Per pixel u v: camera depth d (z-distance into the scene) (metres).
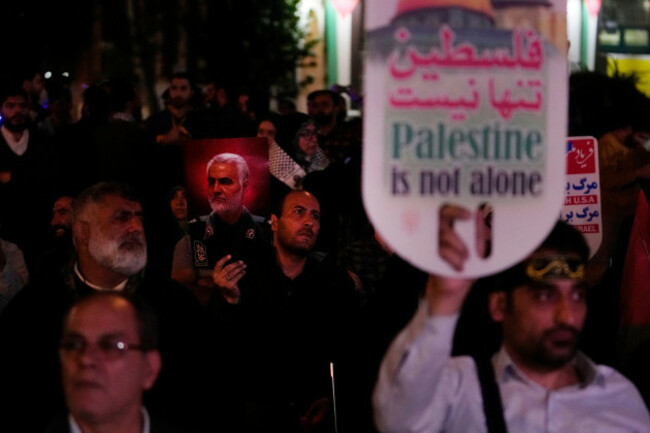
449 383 2.89
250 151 4.80
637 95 5.32
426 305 2.67
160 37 14.67
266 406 4.77
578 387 2.99
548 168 2.65
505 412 2.92
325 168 6.42
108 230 3.99
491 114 2.62
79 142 8.45
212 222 4.83
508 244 2.62
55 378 3.72
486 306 3.50
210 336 4.14
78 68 13.89
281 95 14.98
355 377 3.98
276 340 4.82
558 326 2.89
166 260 6.40
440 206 2.59
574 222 4.64
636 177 5.19
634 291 4.37
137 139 7.93
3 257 5.57
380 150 2.57
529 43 2.64
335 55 14.82
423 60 2.58
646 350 3.90
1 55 12.83
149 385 3.09
